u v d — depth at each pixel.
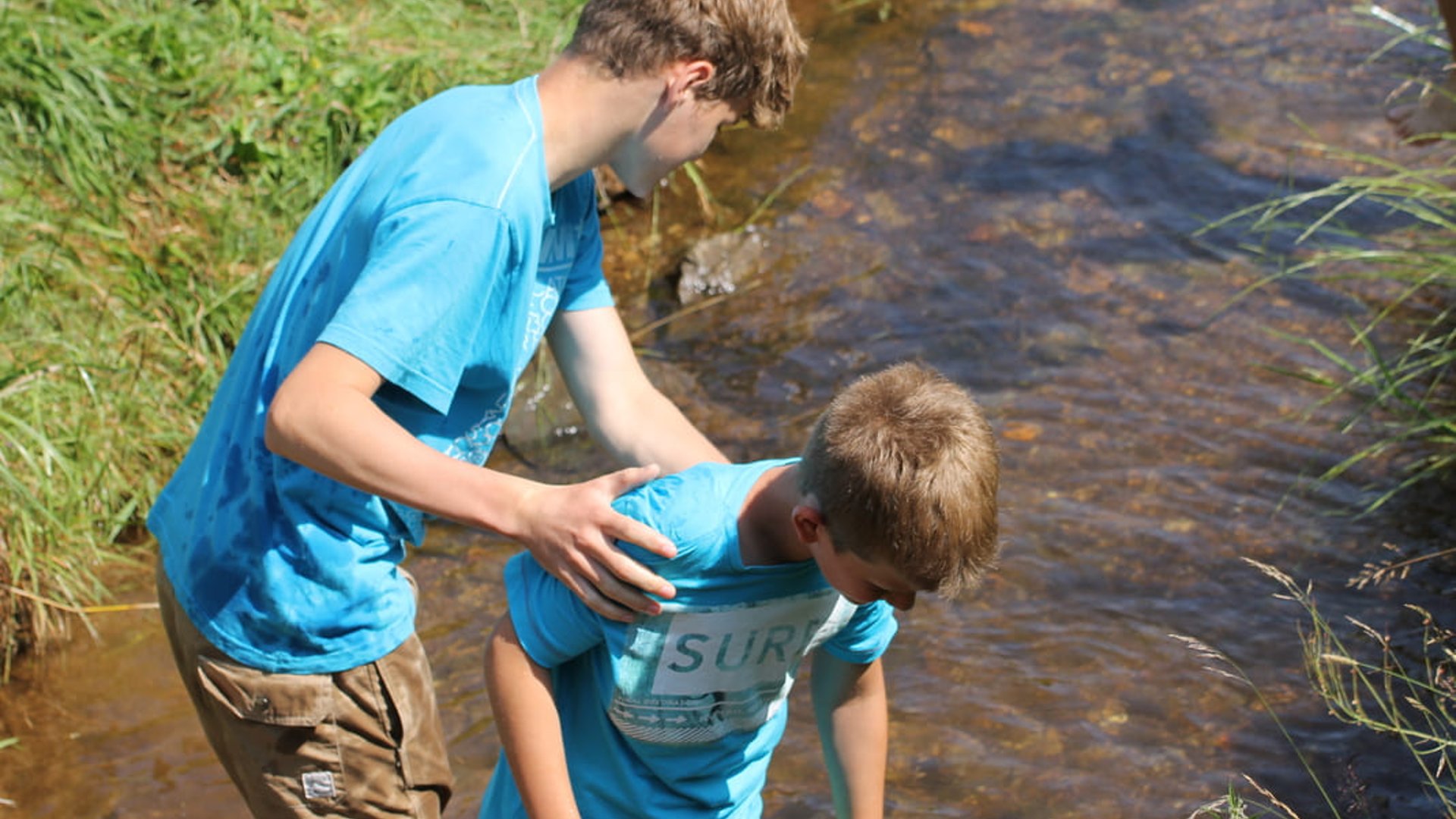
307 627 2.18
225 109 5.11
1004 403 4.50
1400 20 6.32
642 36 2.12
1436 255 4.64
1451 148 5.57
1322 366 4.57
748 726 2.21
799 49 2.25
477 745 3.34
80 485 3.94
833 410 1.95
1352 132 5.79
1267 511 3.99
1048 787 3.13
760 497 2.04
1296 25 6.59
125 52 5.10
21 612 3.71
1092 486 4.11
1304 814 3.03
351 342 1.96
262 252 4.73
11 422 3.94
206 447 2.28
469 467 1.98
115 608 3.81
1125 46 6.54
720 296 5.15
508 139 2.08
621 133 2.19
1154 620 3.62
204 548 2.22
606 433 2.56
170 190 4.82
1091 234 5.36
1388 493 4.02
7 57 4.70
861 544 1.86
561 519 1.93
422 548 4.02
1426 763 3.14
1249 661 3.47
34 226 4.43
